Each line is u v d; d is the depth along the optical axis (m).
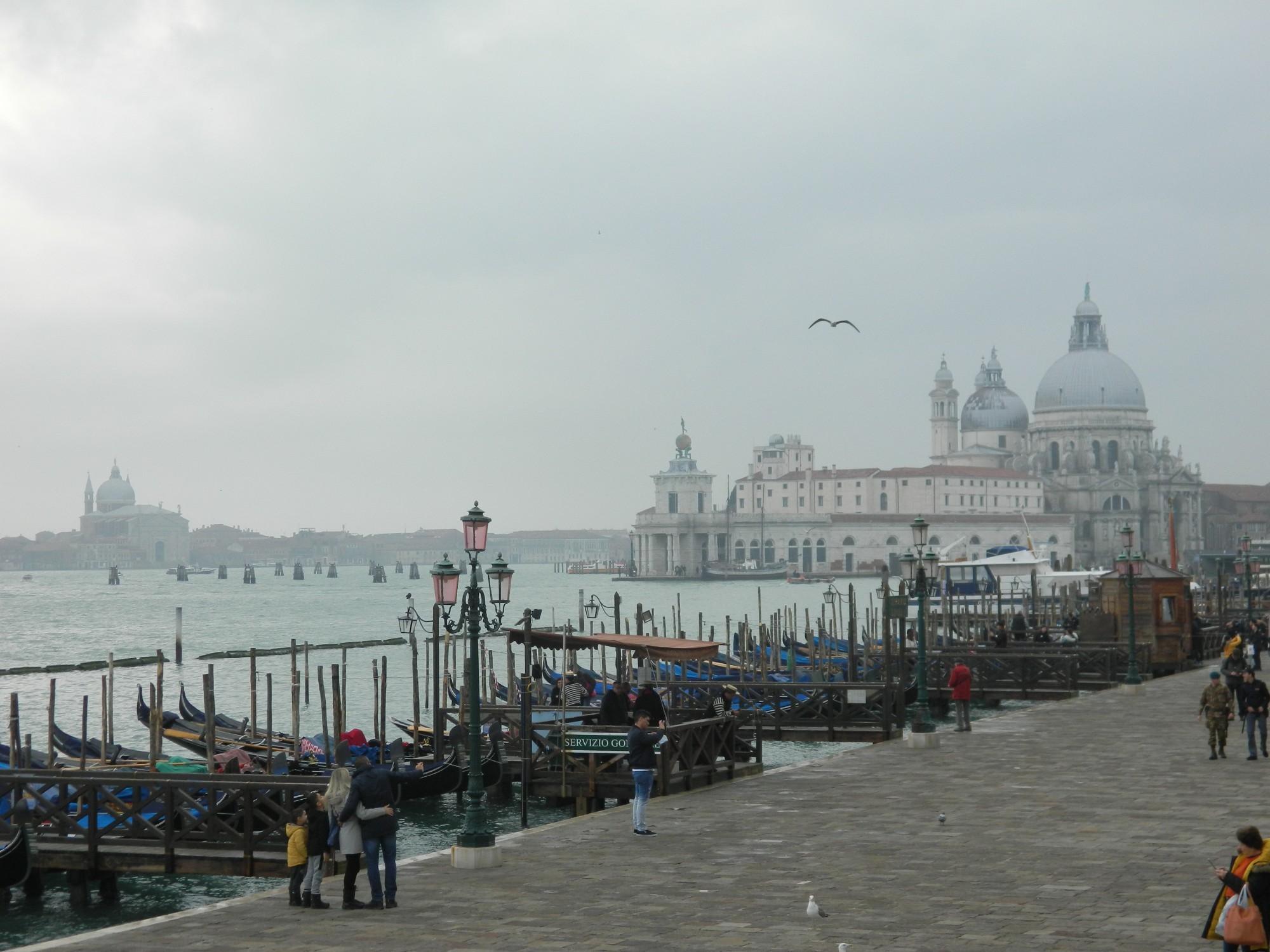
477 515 26.38
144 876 32.94
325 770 39.97
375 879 21.17
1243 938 15.37
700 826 27.58
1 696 84.81
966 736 43.03
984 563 162.62
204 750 46.62
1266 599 156.50
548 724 39.19
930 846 25.02
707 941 18.61
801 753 51.06
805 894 21.31
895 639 98.50
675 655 44.91
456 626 33.03
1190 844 24.88
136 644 137.88
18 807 30.03
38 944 19.50
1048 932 18.78
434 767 40.28
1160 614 72.75
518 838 26.41
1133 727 44.75
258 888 31.73
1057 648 69.81
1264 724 36.50
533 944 18.66
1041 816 27.98
